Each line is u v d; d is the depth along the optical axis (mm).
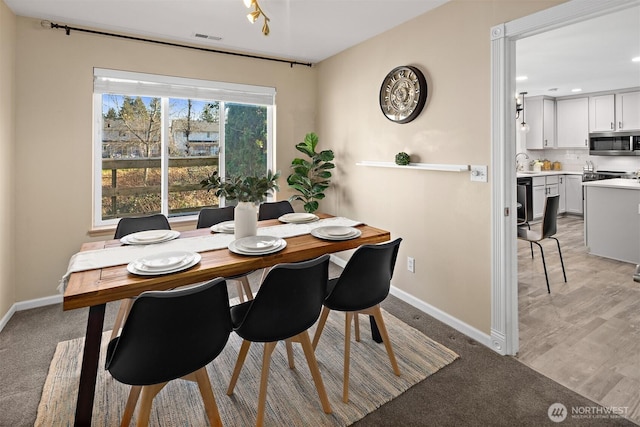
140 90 3334
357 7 2701
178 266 1688
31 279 2996
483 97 2352
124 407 1841
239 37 3367
